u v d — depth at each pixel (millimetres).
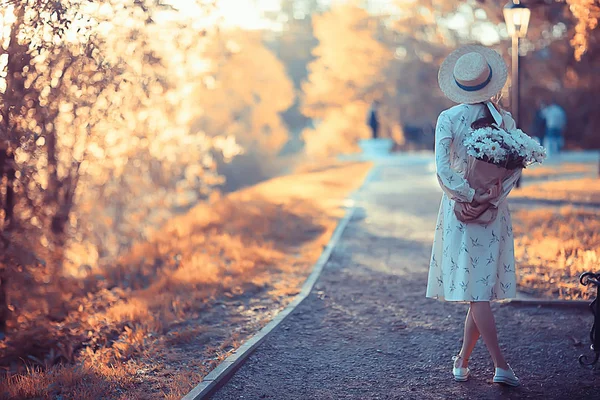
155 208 13352
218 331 5488
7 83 6352
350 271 7566
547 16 13570
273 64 36969
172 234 10664
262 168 37438
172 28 8625
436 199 13508
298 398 4035
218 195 14438
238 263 8016
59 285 7961
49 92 6926
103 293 7828
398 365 4570
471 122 4012
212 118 31594
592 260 6551
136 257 9195
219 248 9133
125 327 5676
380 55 36531
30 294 7336
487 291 3896
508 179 3949
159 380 4449
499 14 15836
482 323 3957
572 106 30734
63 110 7914
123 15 7410
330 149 39219
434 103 36250
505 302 5867
